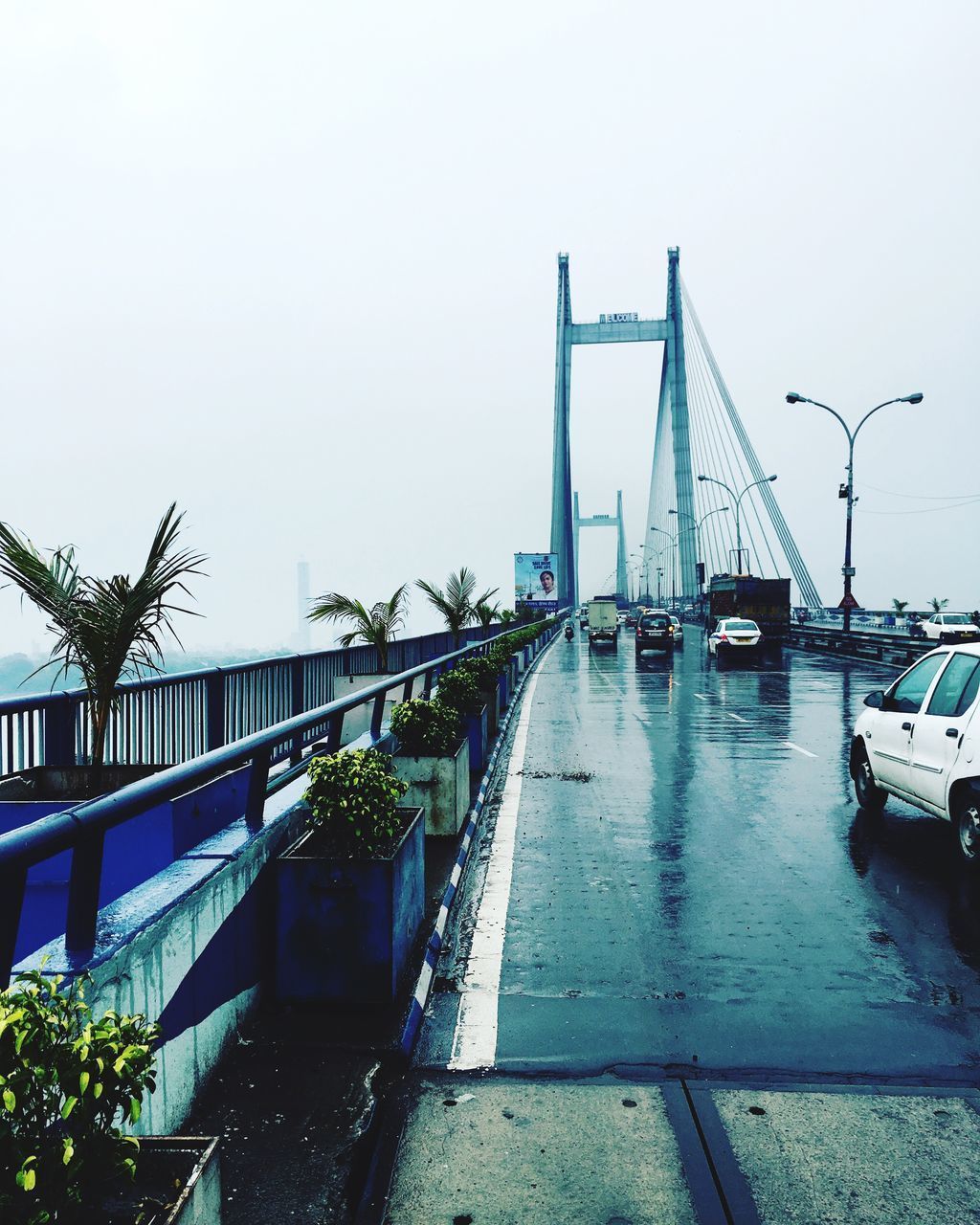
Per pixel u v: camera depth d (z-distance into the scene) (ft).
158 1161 6.25
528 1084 11.82
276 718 30.96
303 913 13.51
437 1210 9.21
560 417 339.57
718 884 21.15
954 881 21.27
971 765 21.04
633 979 15.56
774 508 269.44
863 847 24.49
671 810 29.27
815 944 17.26
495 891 20.79
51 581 16.35
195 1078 10.82
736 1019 13.89
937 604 271.69
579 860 23.31
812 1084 11.82
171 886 10.80
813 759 39.29
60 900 12.53
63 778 15.61
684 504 314.35
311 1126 10.46
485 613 106.73
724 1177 9.74
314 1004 13.43
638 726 50.62
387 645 46.75
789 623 136.98
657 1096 11.50
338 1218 8.89
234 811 15.98
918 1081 11.91
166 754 22.61
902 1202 9.34
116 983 8.71
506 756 40.45
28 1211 5.19
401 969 14.25
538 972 15.92
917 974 15.72
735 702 63.77
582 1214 9.14
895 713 26.21
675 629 141.08
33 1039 5.30
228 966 12.07
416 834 16.44
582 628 272.92
